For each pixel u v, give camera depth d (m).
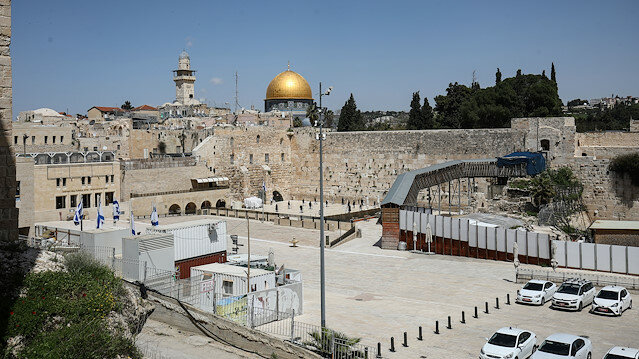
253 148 115.12
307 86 153.25
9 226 31.25
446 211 92.81
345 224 77.06
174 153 112.31
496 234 56.97
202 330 32.94
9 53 30.14
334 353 28.20
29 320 25.44
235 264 46.19
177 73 169.88
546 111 98.69
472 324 34.97
